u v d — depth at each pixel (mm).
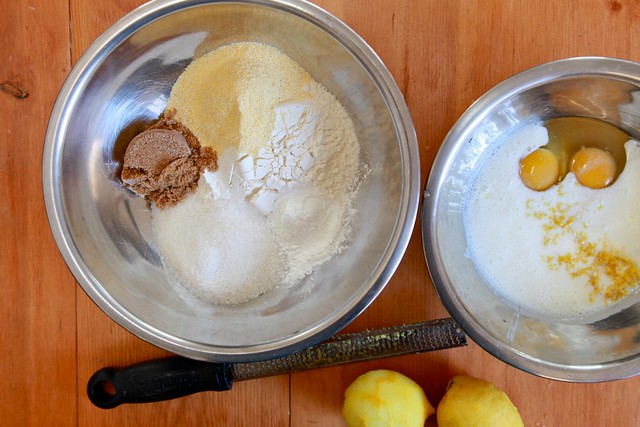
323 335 564
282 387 635
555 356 579
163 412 637
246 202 619
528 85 564
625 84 570
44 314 634
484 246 626
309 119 613
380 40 620
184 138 619
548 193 625
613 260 619
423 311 626
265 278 622
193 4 569
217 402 636
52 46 626
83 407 637
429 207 561
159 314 597
